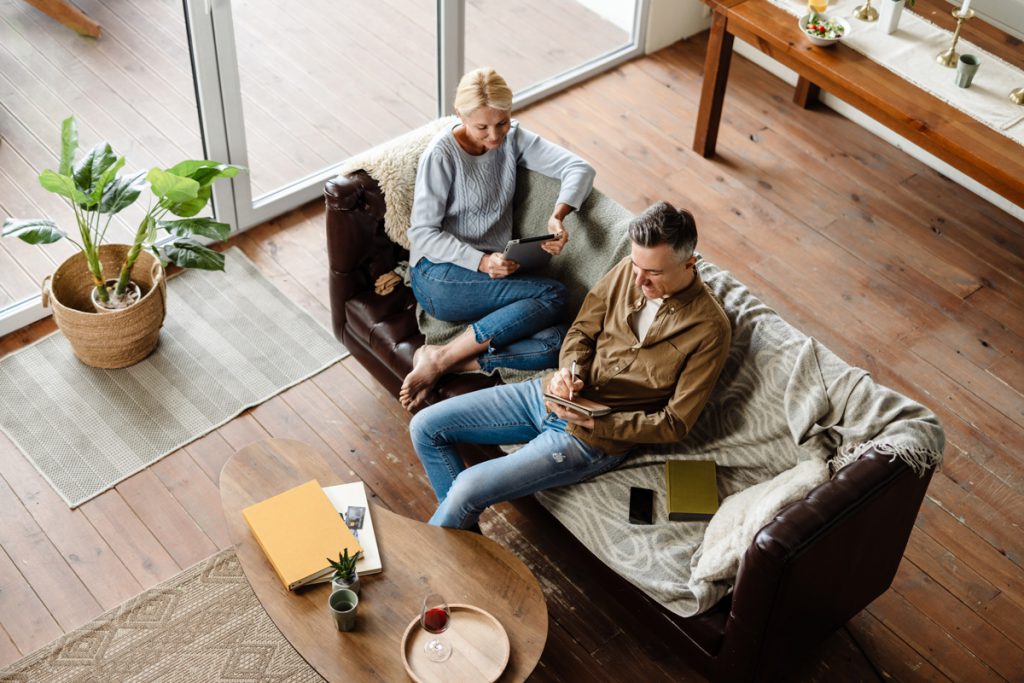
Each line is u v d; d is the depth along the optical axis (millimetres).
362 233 2947
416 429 2695
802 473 2359
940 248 3805
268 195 3801
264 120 3645
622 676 2619
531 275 2924
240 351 3359
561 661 2637
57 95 3314
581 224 2896
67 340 3357
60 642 2631
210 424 3148
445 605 2174
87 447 3070
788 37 3539
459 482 2551
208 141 3514
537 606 2252
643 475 2594
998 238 3852
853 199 3988
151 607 2711
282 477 2451
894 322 3531
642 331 2557
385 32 3756
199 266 3102
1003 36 3557
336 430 3162
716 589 2332
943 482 3055
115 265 3307
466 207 2889
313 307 3525
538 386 2719
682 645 2422
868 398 2395
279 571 2242
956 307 3594
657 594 2381
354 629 2189
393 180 2898
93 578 2771
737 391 2559
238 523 2354
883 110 3305
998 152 3117
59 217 3453
